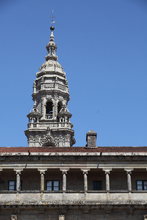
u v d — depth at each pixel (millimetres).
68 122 116250
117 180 60938
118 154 60094
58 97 122438
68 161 60000
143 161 60062
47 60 130125
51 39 132875
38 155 59750
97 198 58562
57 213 58125
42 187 58969
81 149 63812
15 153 59812
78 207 58000
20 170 59469
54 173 61000
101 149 63812
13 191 58750
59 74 126125
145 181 60969
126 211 58281
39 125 116438
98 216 58094
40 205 57781
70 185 60625
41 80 124312
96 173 61219
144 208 58031
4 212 58125
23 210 58156
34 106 120625
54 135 114375
